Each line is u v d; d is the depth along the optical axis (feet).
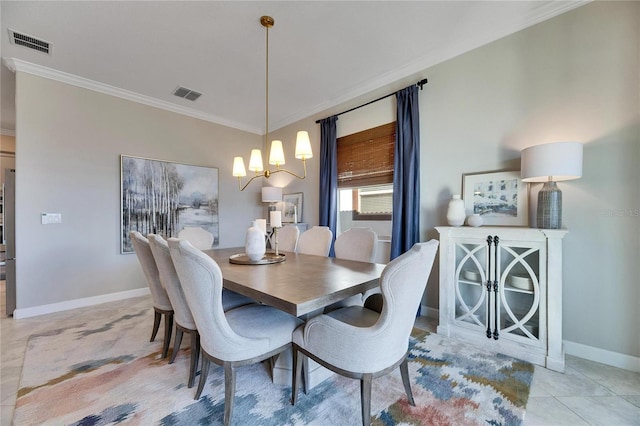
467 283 7.95
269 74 10.63
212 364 6.75
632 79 6.32
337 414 4.97
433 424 4.69
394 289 4.15
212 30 8.04
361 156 11.93
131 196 12.18
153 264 6.98
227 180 15.65
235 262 7.30
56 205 10.44
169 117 13.46
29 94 9.89
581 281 6.95
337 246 8.94
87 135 11.14
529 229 6.82
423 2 7.07
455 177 9.12
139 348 7.50
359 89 11.78
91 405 5.20
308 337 4.94
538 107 7.59
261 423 4.75
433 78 9.66
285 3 7.03
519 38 7.90
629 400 5.32
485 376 6.11
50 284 10.31
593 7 6.78
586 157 6.87
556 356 6.43
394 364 4.66
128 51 9.04
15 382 5.93
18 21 7.58
